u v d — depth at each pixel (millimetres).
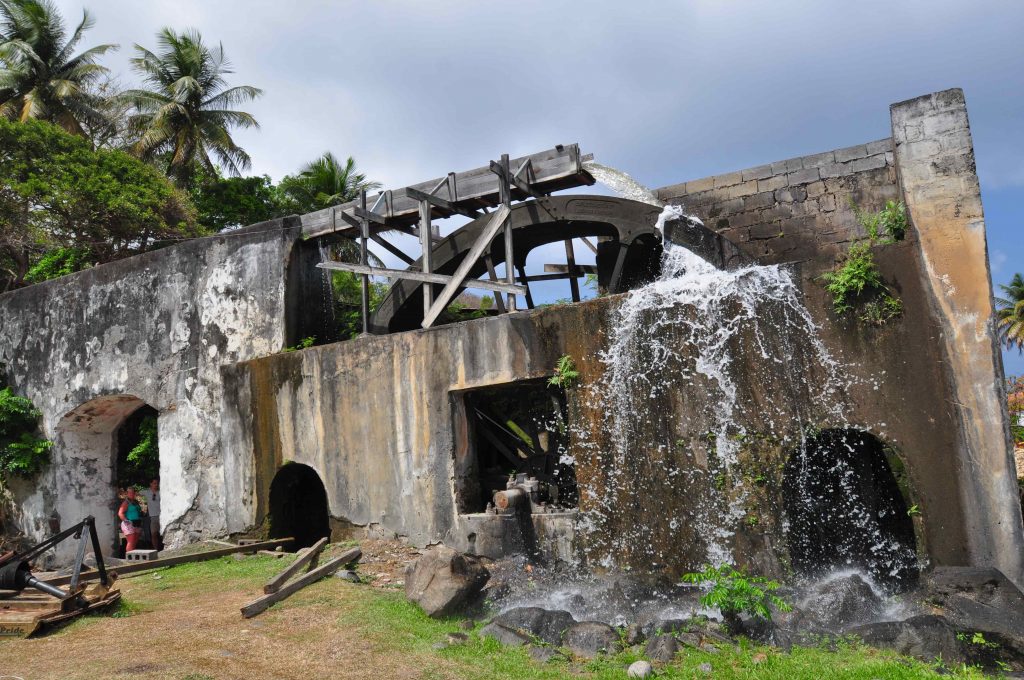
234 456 10641
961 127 6691
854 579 6074
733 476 7027
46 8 23922
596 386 7844
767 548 6762
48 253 19797
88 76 24453
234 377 10766
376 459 9328
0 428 12930
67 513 12945
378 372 9414
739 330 7188
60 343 13148
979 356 6293
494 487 9562
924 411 6430
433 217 11383
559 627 5652
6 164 18109
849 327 6773
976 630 4992
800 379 6902
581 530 7750
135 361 12219
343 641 5473
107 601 6707
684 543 7160
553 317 8195
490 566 7777
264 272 11203
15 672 4984
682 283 7531
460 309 12664
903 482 6594
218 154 25906
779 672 4609
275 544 10031
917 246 6645
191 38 25703
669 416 7418
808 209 9898
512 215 10477
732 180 10383
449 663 5012
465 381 8727
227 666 4984
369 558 8531
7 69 23375
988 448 6172
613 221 9906
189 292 11836
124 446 17031
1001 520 6055
